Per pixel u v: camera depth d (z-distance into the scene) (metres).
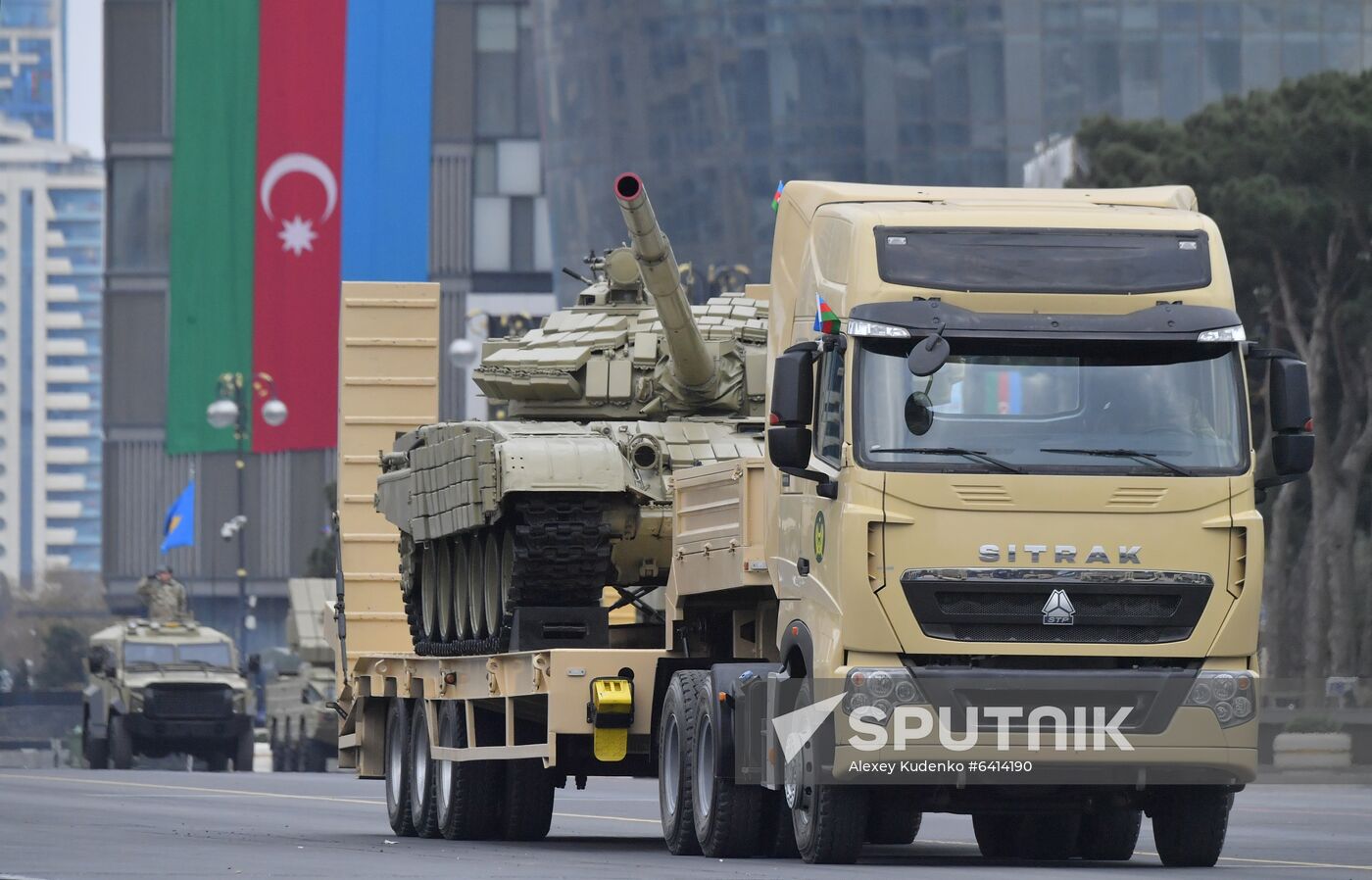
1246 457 52.69
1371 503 188.38
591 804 99.25
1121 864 57.84
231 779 138.88
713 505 62.62
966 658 51.91
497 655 71.19
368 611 89.19
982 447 51.94
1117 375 52.72
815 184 57.97
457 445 74.62
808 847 54.03
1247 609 52.34
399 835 79.31
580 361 79.50
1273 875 51.50
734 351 78.94
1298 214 167.25
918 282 52.69
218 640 190.75
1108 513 51.94
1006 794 54.28
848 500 51.88
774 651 61.31
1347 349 175.38
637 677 66.62
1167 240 53.88
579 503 71.12
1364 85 173.38
